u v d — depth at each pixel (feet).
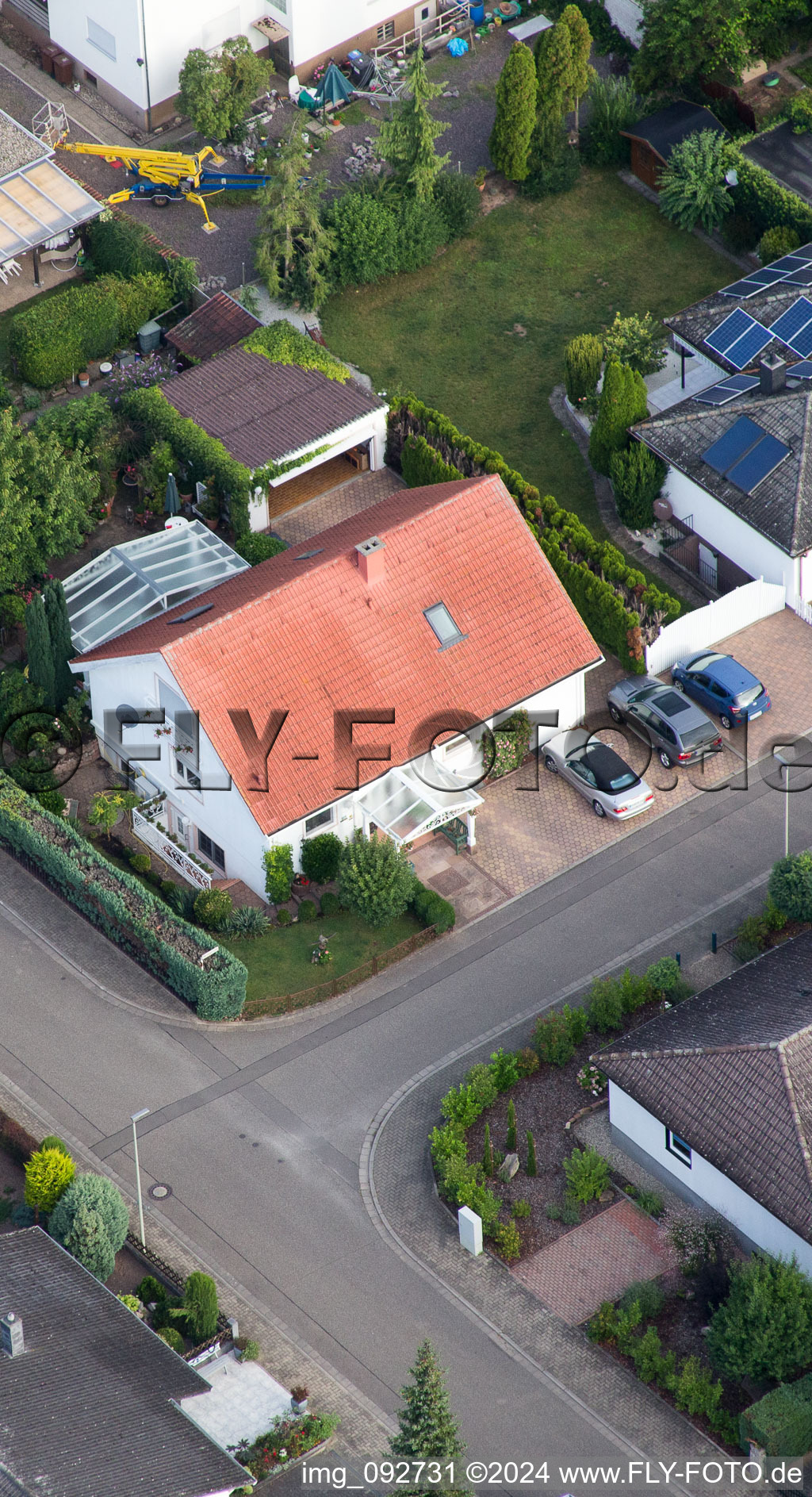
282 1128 194.59
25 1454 149.79
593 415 269.85
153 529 260.01
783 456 244.83
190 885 220.43
